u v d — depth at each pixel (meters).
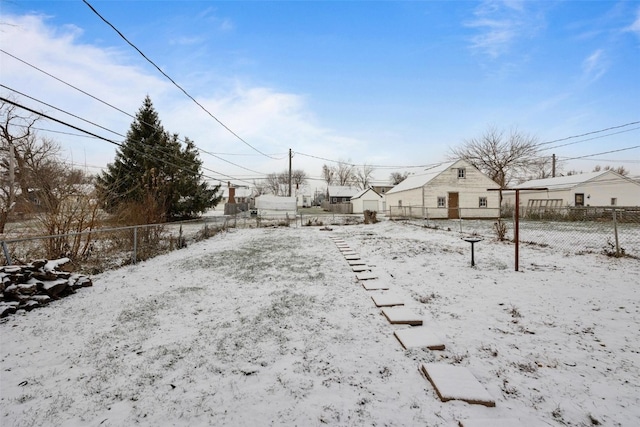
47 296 4.62
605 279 5.36
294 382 2.50
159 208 11.26
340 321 3.81
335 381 2.50
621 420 1.99
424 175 27.67
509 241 10.19
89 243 8.14
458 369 2.58
